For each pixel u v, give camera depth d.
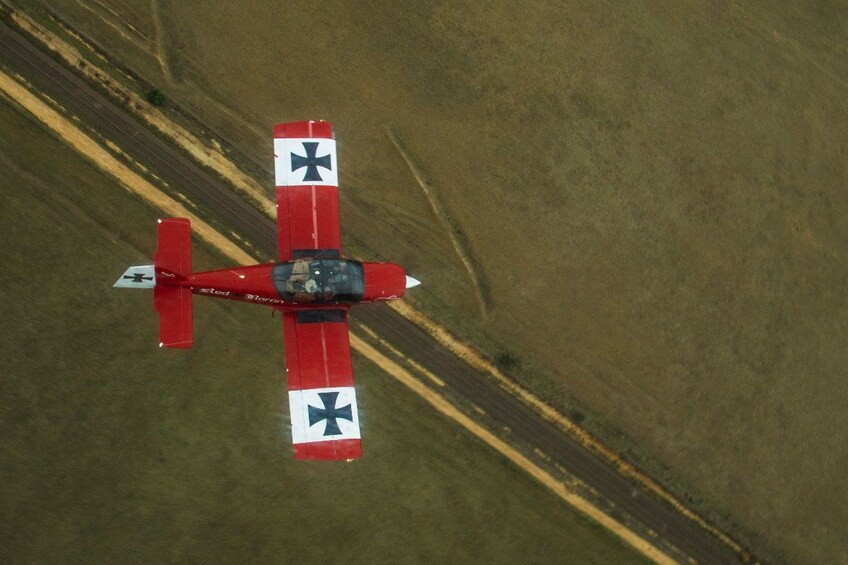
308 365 15.91
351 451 15.41
